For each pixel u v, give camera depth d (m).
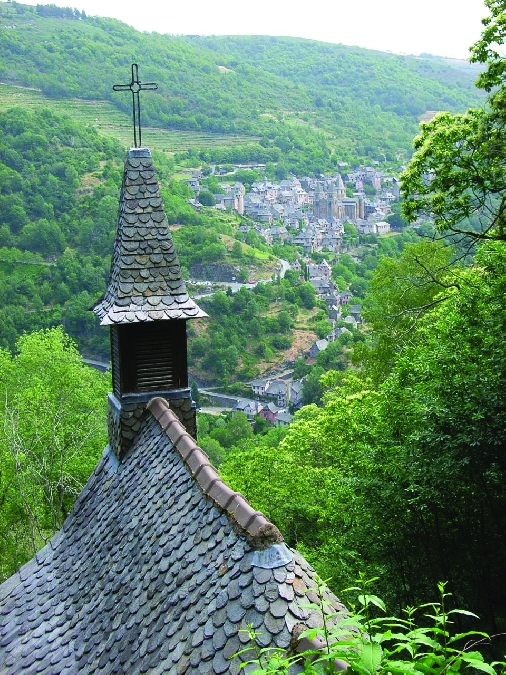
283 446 35.00
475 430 16.48
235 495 8.36
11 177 145.75
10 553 35.06
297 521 31.50
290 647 6.40
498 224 21.00
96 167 160.25
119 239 13.37
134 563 9.52
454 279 24.12
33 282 122.88
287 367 126.38
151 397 12.86
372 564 20.20
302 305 145.25
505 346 17.48
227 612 7.09
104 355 112.56
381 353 41.03
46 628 10.35
